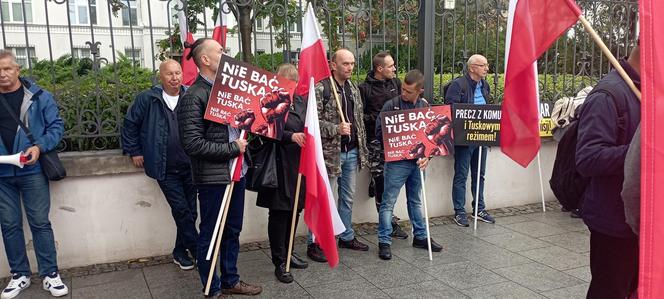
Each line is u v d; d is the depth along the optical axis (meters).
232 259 3.68
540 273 4.15
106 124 4.35
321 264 4.38
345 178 4.62
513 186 6.16
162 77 4.06
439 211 5.75
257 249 4.71
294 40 5.23
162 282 4.01
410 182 4.70
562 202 2.71
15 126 3.64
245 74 3.35
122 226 4.39
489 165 5.97
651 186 1.81
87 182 4.22
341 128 4.22
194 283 4.00
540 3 2.66
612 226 2.38
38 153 3.62
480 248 4.76
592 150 2.30
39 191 3.75
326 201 3.75
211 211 3.41
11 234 3.76
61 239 4.20
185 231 4.18
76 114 4.28
